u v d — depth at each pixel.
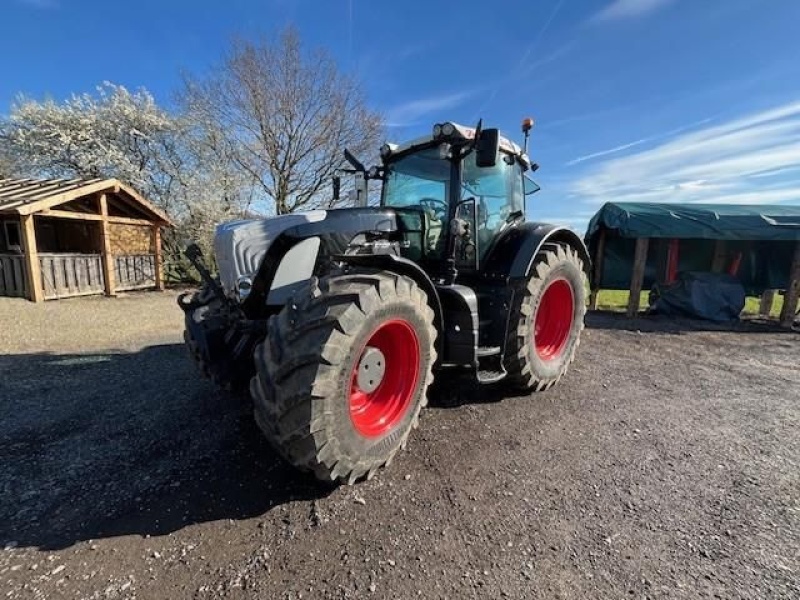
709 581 1.54
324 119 14.11
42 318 6.45
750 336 5.91
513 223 3.78
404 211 3.23
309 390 1.80
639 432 2.76
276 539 1.75
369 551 1.68
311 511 1.92
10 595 1.46
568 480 2.19
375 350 2.18
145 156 14.57
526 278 3.16
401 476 2.21
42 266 8.30
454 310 2.71
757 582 1.54
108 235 9.42
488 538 1.75
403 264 2.36
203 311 2.96
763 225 6.61
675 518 1.90
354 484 2.13
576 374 4.02
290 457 1.92
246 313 2.56
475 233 3.23
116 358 4.41
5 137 14.38
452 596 1.47
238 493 2.06
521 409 3.12
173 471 2.25
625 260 8.52
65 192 8.23
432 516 1.89
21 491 2.07
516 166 3.88
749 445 2.60
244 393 3.30
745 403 3.30
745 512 1.95
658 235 6.98
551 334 3.76
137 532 1.78
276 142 13.98
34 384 3.58
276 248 2.52
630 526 1.84
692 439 2.67
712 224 6.77
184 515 1.90
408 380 2.35
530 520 1.87
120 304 8.12
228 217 13.41
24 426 2.78
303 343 1.86
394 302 2.13
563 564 1.62
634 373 4.08
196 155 14.15
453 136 2.91
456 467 2.30
